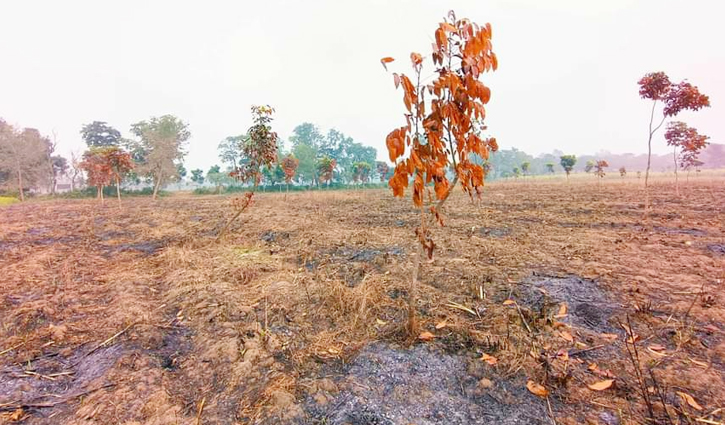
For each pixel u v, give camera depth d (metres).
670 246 5.56
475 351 2.64
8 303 3.99
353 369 2.47
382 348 2.74
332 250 6.12
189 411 2.11
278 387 2.27
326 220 10.22
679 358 2.42
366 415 1.98
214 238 7.88
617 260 4.75
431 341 2.80
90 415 2.06
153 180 37.81
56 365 2.70
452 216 10.07
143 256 6.46
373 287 3.78
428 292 3.85
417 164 2.40
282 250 6.40
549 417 1.93
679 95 7.55
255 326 3.14
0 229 10.21
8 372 2.60
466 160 2.55
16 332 3.28
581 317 3.10
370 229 8.33
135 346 2.92
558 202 13.55
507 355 2.54
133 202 25.64
